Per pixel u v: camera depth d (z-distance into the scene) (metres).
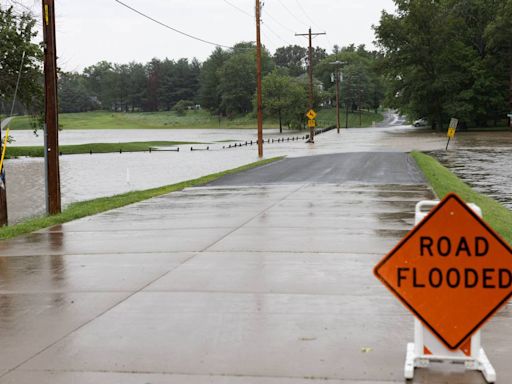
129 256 9.67
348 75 167.00
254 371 4.93
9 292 7.61
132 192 22.12
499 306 4.46
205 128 166.62
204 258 9.33
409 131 91.94
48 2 16.19
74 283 7.98
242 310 6.58
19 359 5.30
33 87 51.22
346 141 65.00
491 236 4.44
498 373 4.77
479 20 93.19
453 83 87.75
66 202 21.64
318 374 4.84
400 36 92.44
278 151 50.16
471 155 38.56
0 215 15.77
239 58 191.75
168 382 4.75
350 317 6.28
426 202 5.06
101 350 5.47
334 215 13.53
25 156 62.91
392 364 5.01
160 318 6.37
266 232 11.54
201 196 18.36
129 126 189.12
